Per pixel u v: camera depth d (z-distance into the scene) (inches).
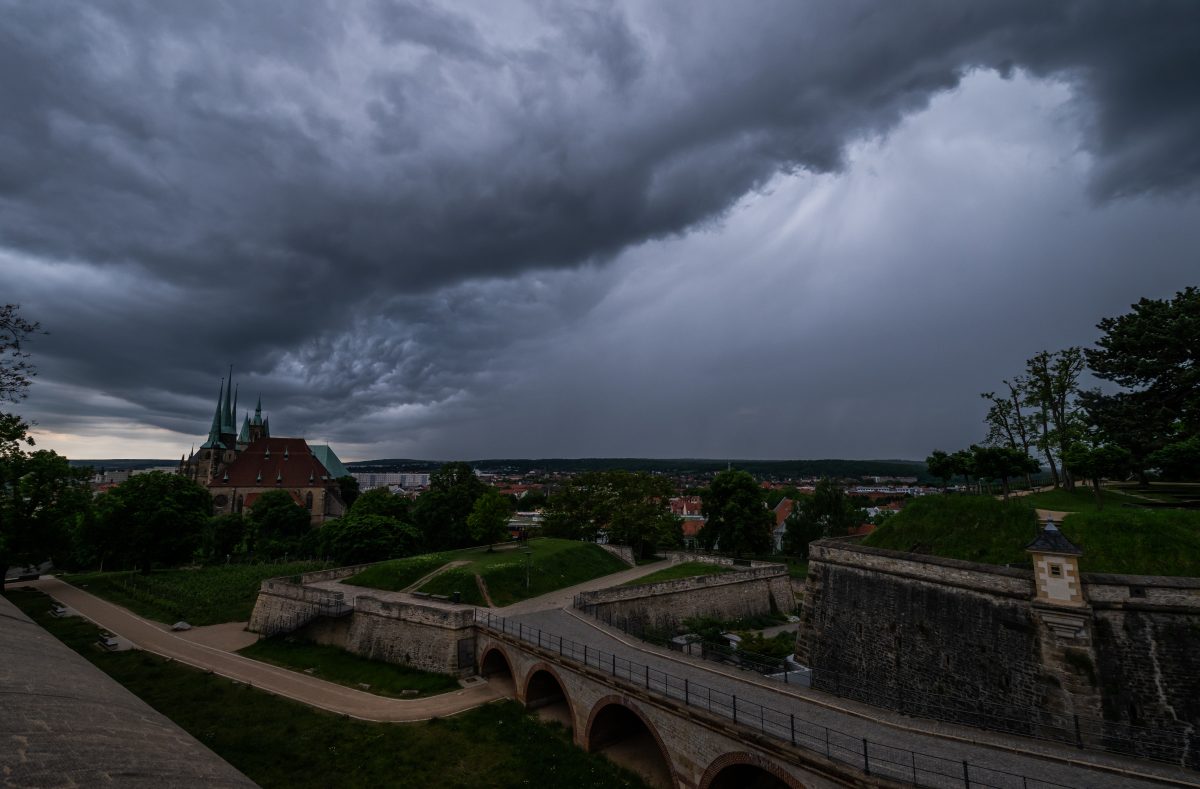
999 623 1087.0
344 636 1957.4
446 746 1331.2
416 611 1815.9
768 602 2485.2
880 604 1318.9
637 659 1357.0
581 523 3464.6
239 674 1785.2
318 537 3870.6
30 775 413.4
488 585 2150.6
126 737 602.5
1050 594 1008.2
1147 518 1143.6
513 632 1632.6
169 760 575.8
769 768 896.3
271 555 3900.1
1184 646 924.6
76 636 2132.1
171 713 1488.7
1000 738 888.9
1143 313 1702.8
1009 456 2063.2
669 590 2130.9
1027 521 1263.5
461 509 3543.3
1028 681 1024.2
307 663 1868.8
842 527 3481.8
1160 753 882.1
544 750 1307.8
